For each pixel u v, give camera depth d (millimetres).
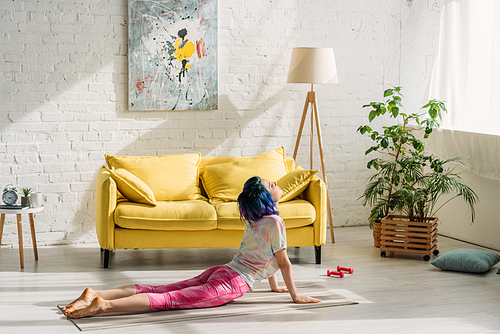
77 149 4652
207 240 3975
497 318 3002
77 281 3605
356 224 5625
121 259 4207
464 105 4750
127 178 3936
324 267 4055
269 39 5137
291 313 3031
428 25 5242
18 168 4492
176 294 3004
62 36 4512
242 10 5020
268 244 3100
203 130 5004
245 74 5090
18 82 4434
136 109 4754
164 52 4773
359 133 5539
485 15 4547
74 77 4582
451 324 2898
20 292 3348
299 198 4316
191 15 4816
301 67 4656
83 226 4730
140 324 2830
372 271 3951
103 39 4629
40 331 2721
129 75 4699
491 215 4594
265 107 5188
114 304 2885
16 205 3979
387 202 4691
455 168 4914
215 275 3107
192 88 4895
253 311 3041
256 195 3084
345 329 2807
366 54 5492
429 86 5184
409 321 2936
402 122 5613
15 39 4391
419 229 4309
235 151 5129
